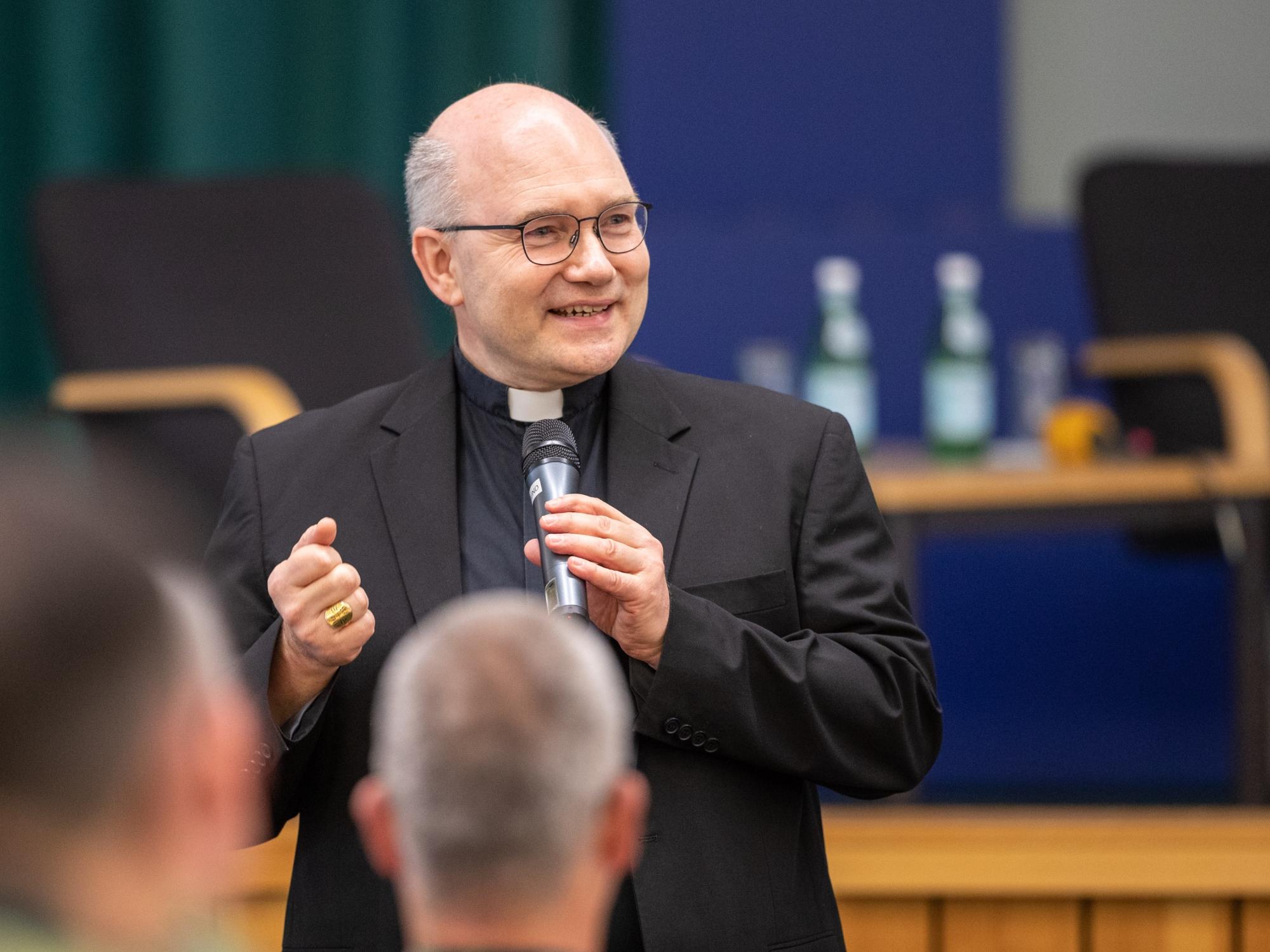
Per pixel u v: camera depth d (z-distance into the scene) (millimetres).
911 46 16062
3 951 1895
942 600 16000
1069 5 16938
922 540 10602
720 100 16031
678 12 15977
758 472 5965
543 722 2691
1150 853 8445
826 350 11766
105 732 1970
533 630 2824
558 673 2758
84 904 1959
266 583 5891
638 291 5926
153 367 11750
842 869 8570
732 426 6098
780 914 5566
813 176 16078
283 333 12117
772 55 16031
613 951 5492
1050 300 15375
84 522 2037
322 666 5406
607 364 5812
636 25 15992
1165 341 13234
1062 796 15609
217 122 16406
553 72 16609
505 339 5809
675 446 5996
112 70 16500
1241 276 13469
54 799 1947
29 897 1929
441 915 2680
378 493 5945
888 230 15539
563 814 2668
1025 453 12289
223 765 2133
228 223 12336
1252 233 13602
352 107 16641
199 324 11977
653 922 5383
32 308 16562
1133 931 8523
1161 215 13586
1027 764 16016
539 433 5723
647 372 6270
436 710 2709
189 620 2102
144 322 11844
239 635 5832
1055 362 14969
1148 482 10195
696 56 15992
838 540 5992
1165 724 15930
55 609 1962
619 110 16078
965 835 8531
